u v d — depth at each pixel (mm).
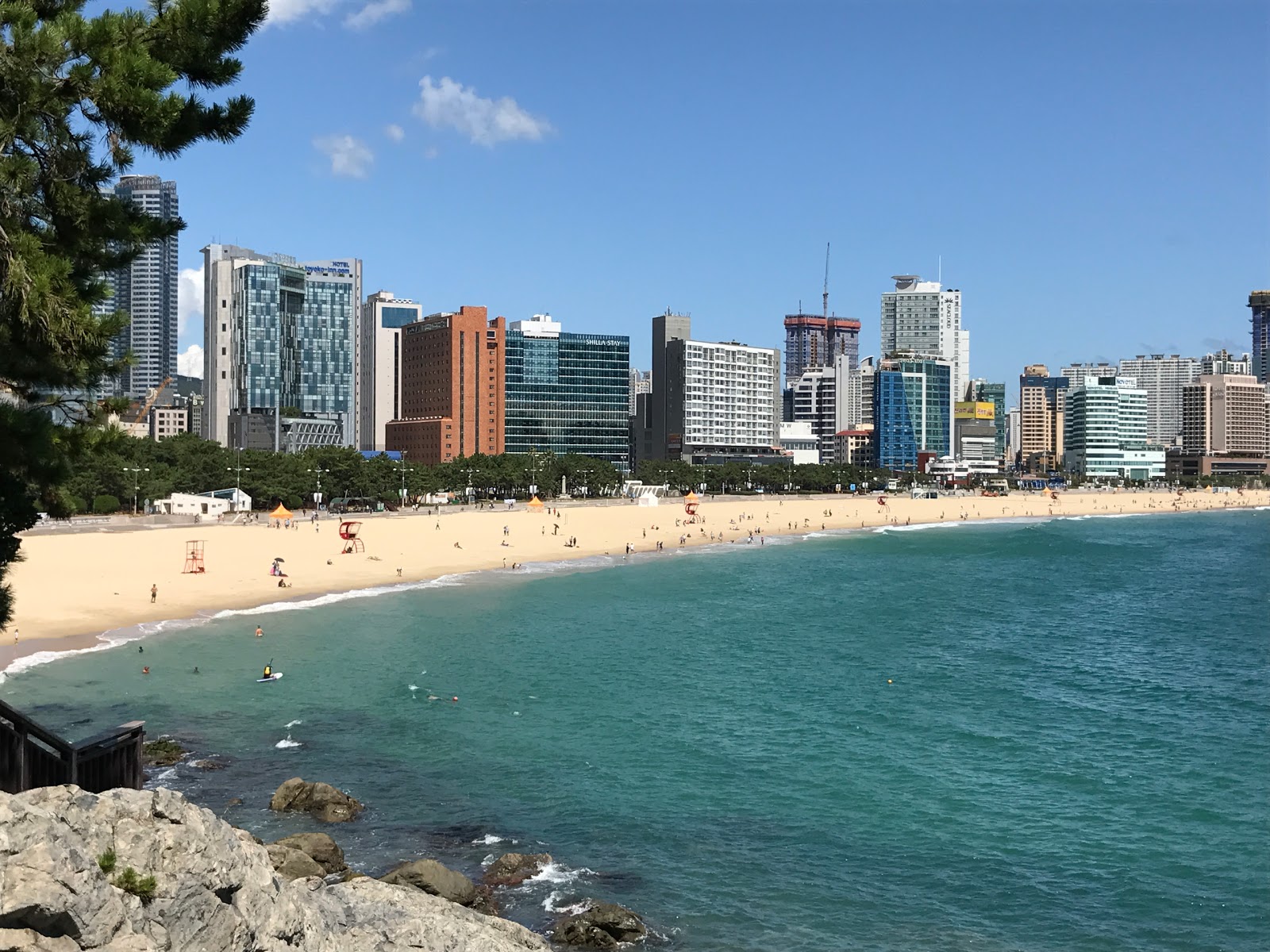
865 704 64500
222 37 24469
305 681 67000
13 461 23703
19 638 76375
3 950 16125
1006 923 36125
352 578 116562
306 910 22562
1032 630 95500
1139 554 182500
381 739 54844
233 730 55844
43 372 23656
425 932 25172
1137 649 85750
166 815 19953
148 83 22562
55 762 24047
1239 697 67812
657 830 43500
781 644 85188
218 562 117625
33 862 17016
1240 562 167250
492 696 64812
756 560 160000
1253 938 35094
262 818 42938
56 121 23453
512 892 37344
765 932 35125
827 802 47094
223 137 25406
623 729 57875
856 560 162750
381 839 41500
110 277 26031
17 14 22344
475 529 175375
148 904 18656
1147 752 55188
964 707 64438
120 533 138500
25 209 23672
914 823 44719
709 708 62812
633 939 34281
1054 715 62750
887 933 35281
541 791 47656
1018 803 47344
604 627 92250
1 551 27406
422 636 84688
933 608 109125
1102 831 44094
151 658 72188
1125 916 36688
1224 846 42469
